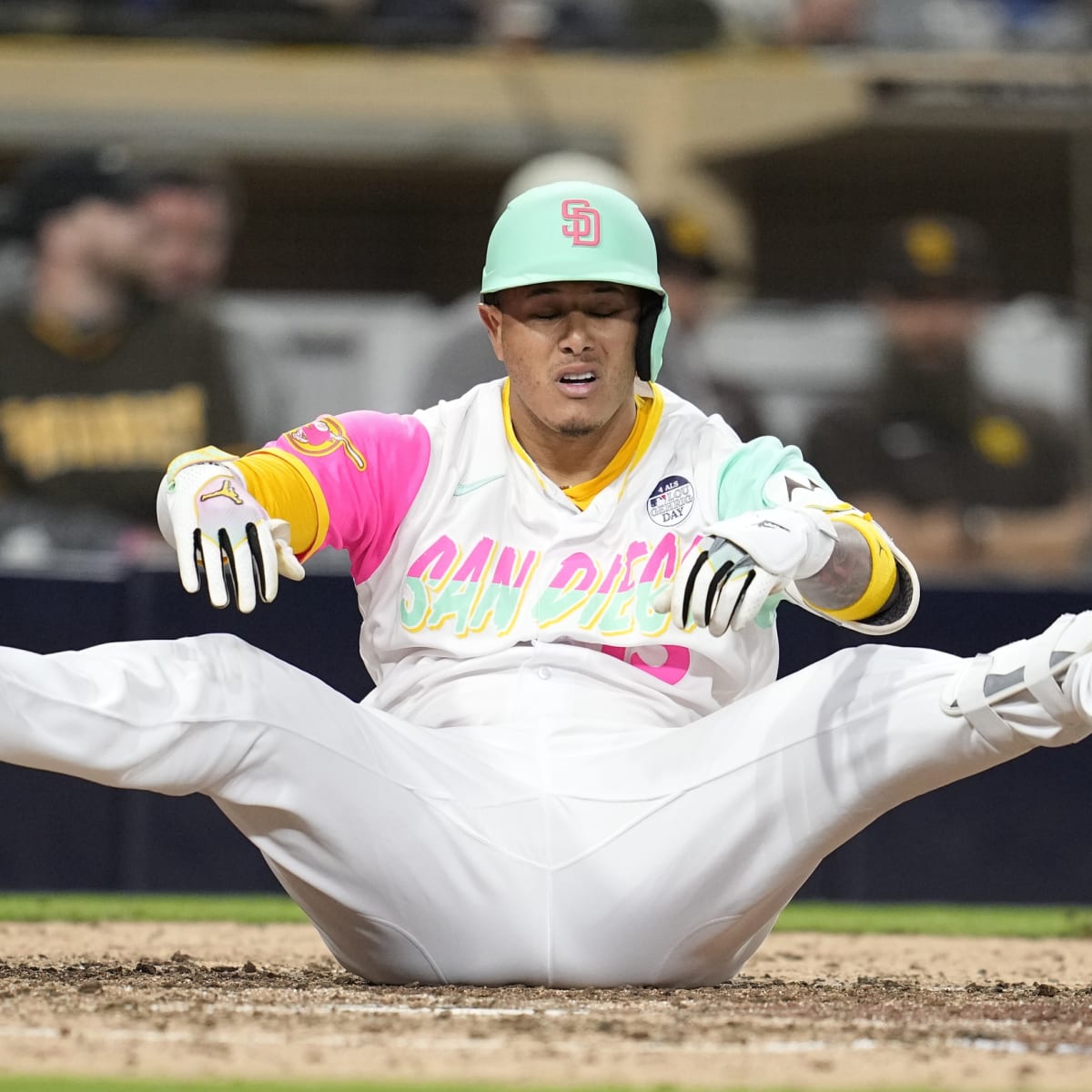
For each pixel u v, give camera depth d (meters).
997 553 34.81
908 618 11.68
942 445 34.91
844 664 11.45
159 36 42.38
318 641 21.78
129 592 21.69
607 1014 10.45
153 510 31.78
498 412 12.62
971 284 34.81
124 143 41.84
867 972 15.24
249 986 11.96
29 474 31.39
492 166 44.06
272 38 42.72
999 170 46.22
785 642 21.52
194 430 32.03
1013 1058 9.12
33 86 41.59
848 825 11.41
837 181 47.25
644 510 12.39
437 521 12.38
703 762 11.41
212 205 32.41
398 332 33.75
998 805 22.23
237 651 11.22
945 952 17.28
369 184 46.34
